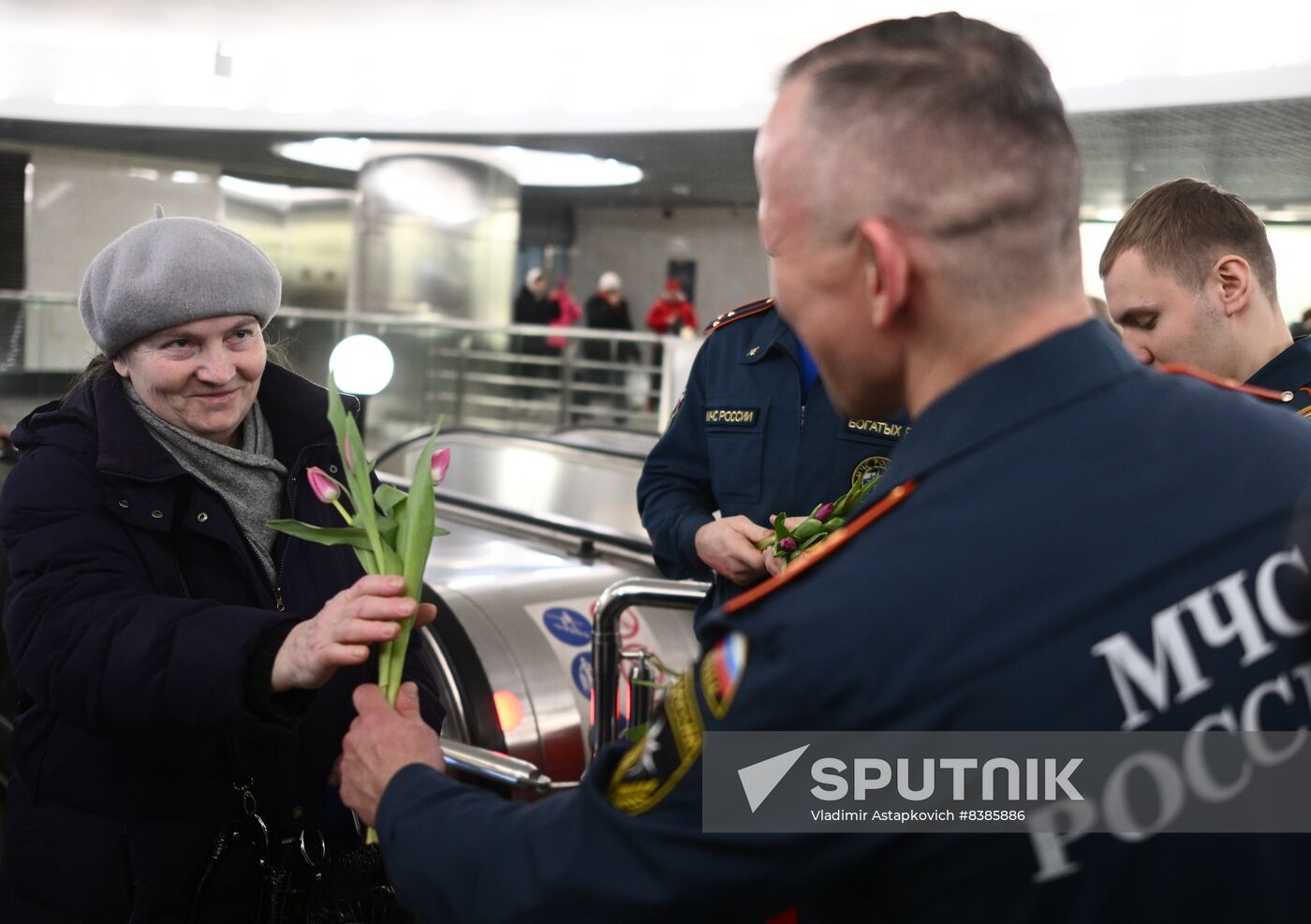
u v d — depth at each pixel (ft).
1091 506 2.47
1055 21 28.27
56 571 4.66
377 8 34.22
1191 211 5.26
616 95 36.91
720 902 2.55
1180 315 5.27
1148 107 27.07
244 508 5.16
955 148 2.52
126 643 4.33
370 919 4.90
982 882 2.44
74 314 34.96
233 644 4.22
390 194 45.93
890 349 2.76
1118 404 2.61
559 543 12.46
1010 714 2.36
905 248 2.59
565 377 35.17
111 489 4.84
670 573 6.78
